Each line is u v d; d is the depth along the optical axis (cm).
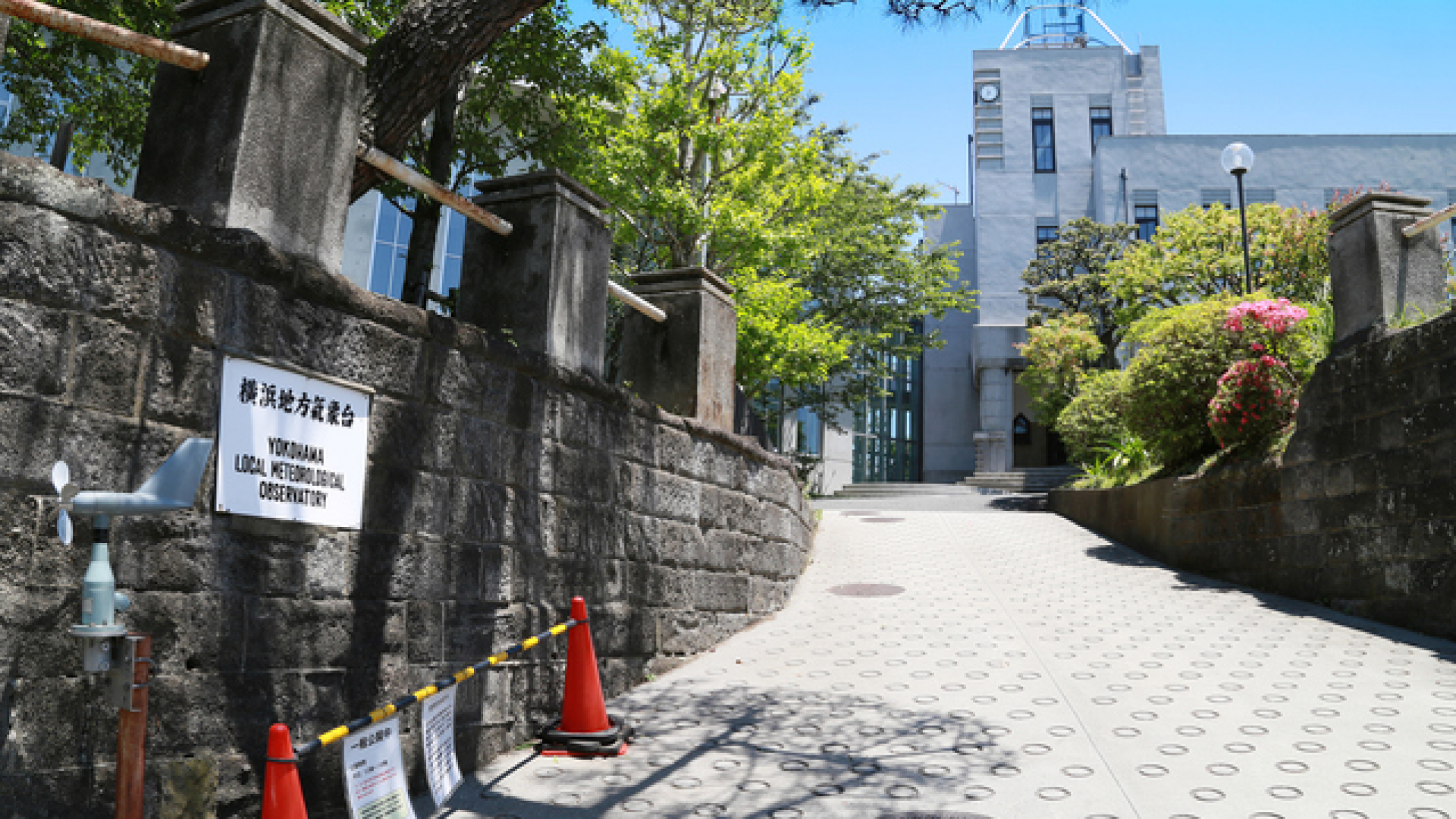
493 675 486
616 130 1252
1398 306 833
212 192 357
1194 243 2077
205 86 371
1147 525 1216
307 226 386
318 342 383
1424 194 2802
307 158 388
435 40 504
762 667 688
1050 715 540
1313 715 520
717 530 789
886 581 1050
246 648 344
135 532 308
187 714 319
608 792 429
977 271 3198
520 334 555
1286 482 916
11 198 280
